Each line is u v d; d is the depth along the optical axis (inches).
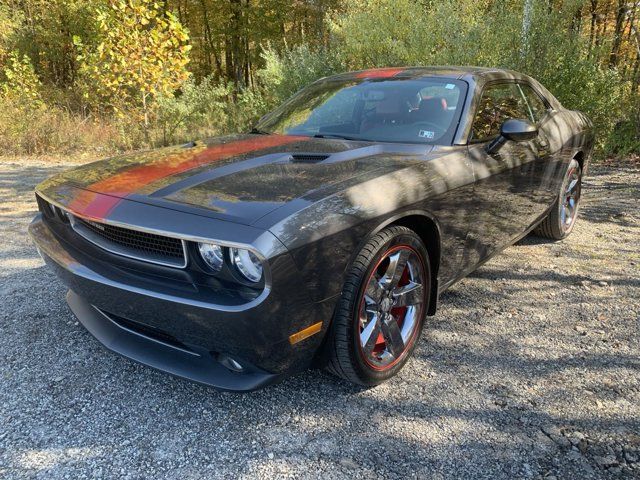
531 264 154.5
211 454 76.0
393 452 76.7
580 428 81.9
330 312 78.7
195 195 79.4
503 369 99.1
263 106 413.4
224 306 69.3
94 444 77.6
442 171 99.3
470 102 118.3
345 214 77.8
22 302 125.0
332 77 149.7
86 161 365.1
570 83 320.8
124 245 81.7
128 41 353.7
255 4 846.5
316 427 82.1
